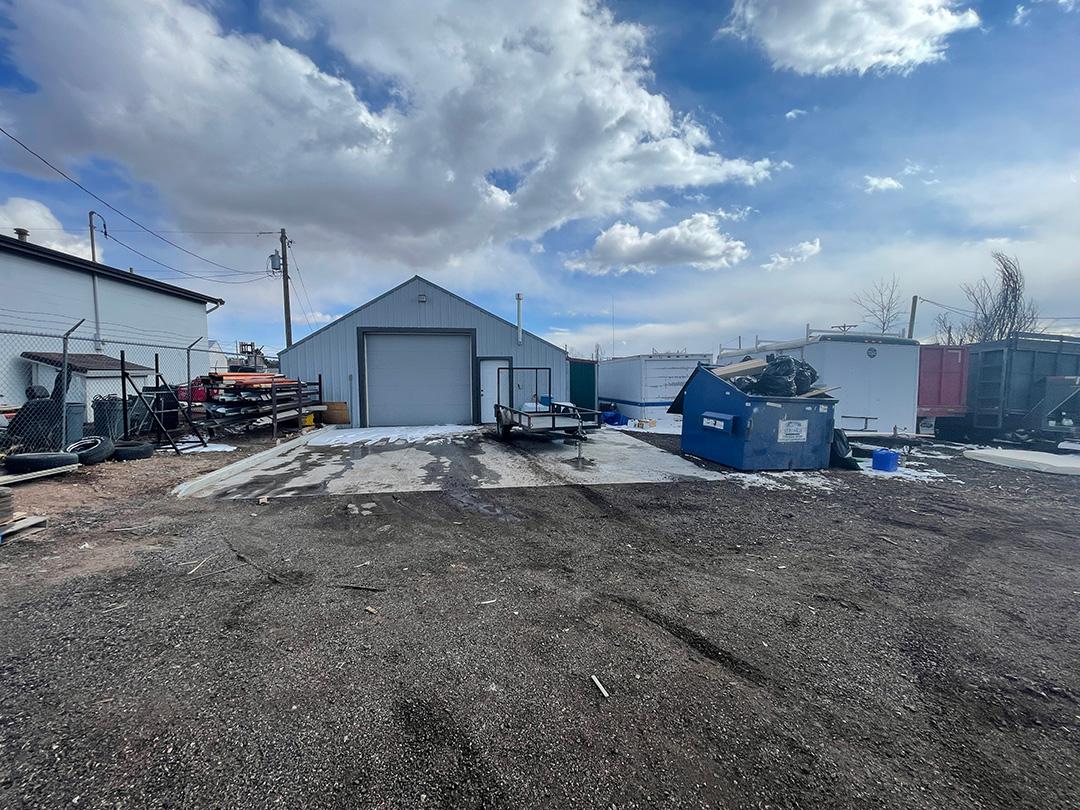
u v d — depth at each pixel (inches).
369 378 564.1
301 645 100.3
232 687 85.4
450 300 572.7
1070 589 133.0
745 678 90.6
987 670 94.2
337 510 210.5
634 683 88.2
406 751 70.4
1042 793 64.5
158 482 249.4
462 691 85.0
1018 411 428.8
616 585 134.1
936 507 219.9
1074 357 446.0
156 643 100.3
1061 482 271.9
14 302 453.4
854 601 124.7
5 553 149.6
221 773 65.8
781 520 199.9
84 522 182.9
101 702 80.7
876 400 395.5
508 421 425.7
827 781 66.1
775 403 300.2
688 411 363.9
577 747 71.9
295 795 62.4
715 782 65.7
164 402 417.7
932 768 68.8
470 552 160.4
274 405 416.8
